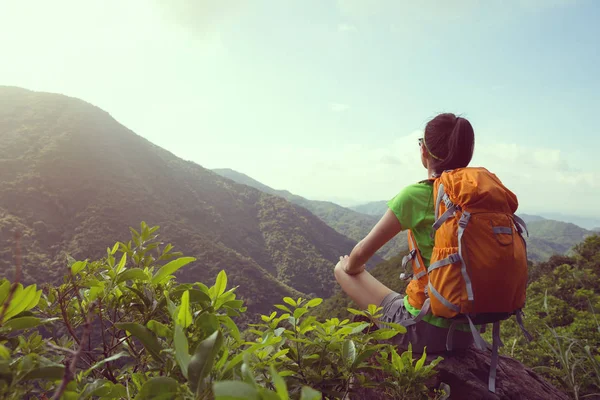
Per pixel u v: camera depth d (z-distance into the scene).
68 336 0.85
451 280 1.50
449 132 1.82
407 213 1.74
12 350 0.66
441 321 1.67
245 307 0.94
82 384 0.68
